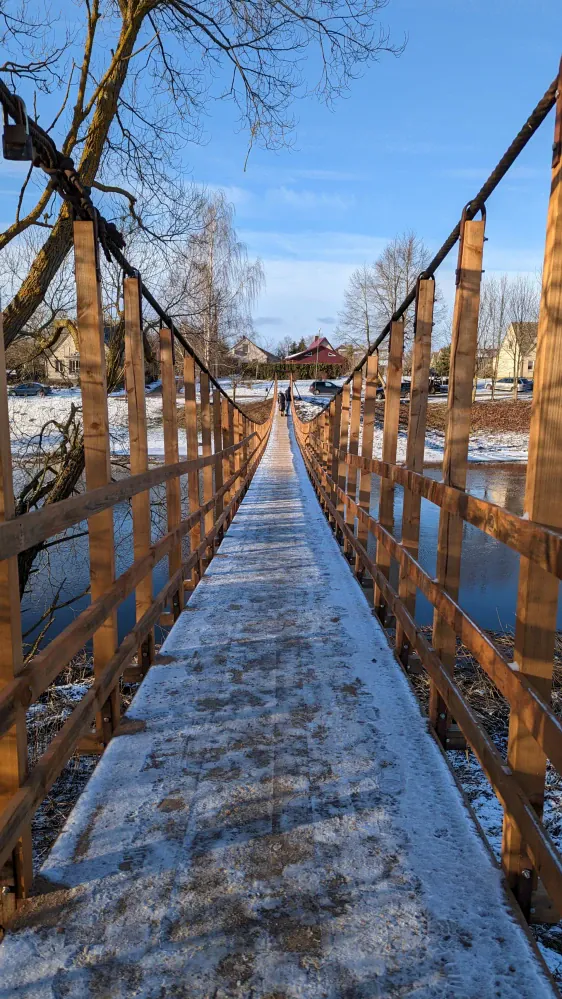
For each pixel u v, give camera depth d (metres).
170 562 4.44
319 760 2.51
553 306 1.57
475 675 5.84
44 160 2.15
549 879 1.49
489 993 1.49
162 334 4.47
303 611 4.45
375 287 46.06
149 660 3.48
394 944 1.63
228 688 3.18
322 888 1.83
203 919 1.72
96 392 2.64
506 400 40.00
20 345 7.94
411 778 2.38
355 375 6.71
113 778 2.39
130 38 6.73
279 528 8.01
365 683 3.24
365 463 5.25
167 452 4.50
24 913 1.74
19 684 1.71
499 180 2.06
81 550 11.73
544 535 1.49
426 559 11.70
